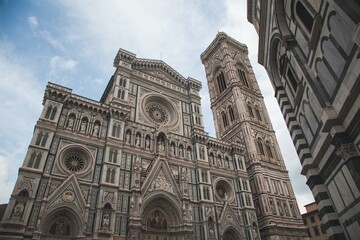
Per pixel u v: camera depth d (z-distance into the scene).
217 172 53.25
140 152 45.28
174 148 50.78
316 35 19.59
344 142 17.56
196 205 45.88
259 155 64.56
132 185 40.12
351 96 16.34
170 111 57.16
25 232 29.34
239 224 47.94
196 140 53.91
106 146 41.19
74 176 35.62
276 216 55.47
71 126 40.22
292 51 23.88
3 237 27.69
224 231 45.19
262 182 59.06
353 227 19.58
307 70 21.89
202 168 50.59
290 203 60.84
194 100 61.59
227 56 86.38
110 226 34.50
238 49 94.75
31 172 32.78
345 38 16.06
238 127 70.88
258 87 84.81
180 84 63.66
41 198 32.28
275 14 25.98
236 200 51.34
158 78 59.69
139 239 36.06
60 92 41.41
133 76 55.22
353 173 16.92
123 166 41.69
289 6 24.00
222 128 77.12
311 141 24.88
